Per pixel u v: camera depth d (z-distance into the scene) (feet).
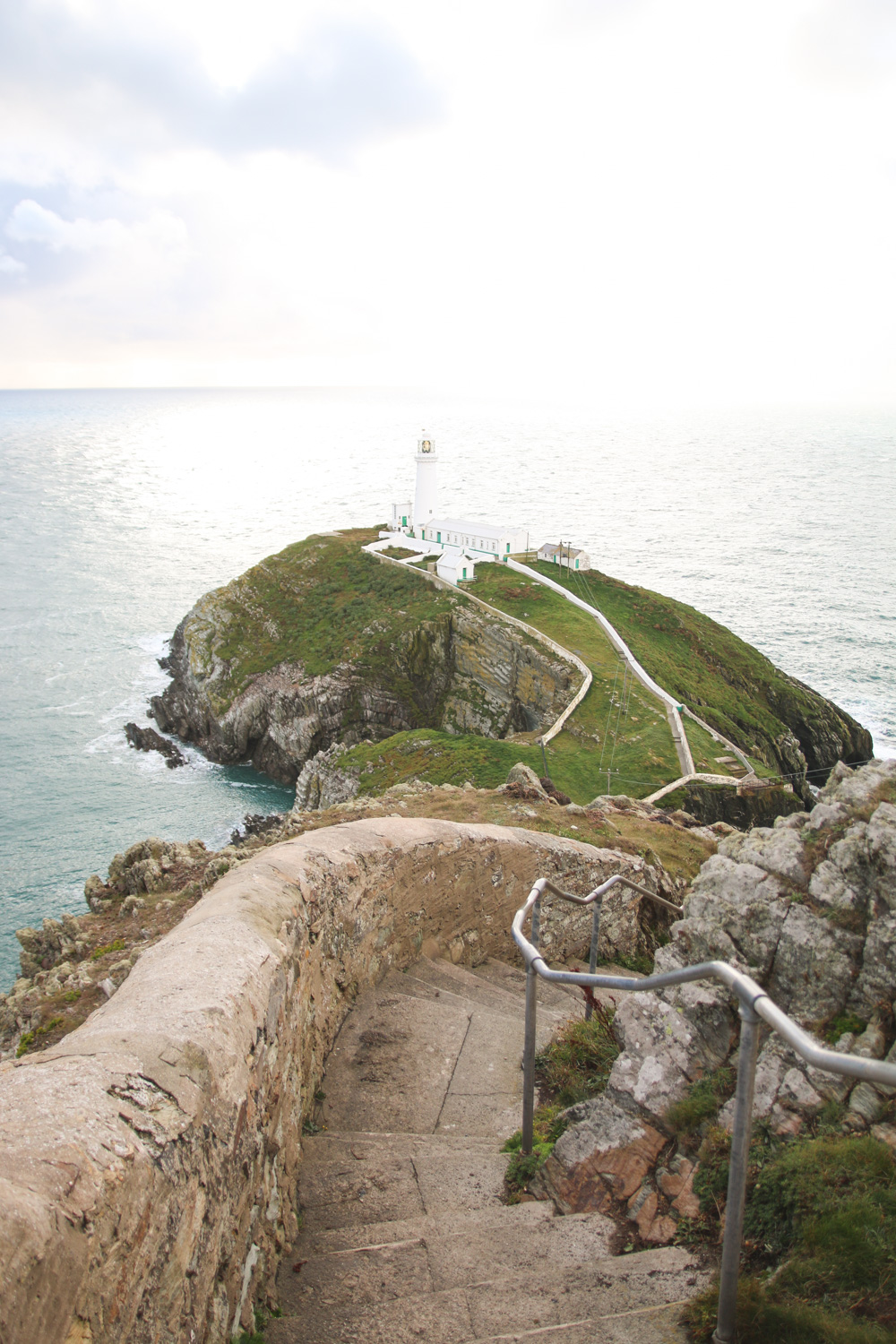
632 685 207.72
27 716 232.53
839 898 20.80
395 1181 21.43
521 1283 16.74
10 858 157.28
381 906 35.14
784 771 209.46
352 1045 28.86
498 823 67.21
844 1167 16.72
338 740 226.99
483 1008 33.14
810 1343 13.93
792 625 323.78
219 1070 14.84
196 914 22.58
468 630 236.22
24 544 456.86
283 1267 17.88
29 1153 10.21
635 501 648.79
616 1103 21.08
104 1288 10.13
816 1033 19.74
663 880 58.29
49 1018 40.88
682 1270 16.79
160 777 203.10
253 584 276.00
